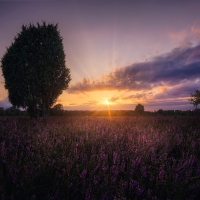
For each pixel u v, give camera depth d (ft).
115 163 11.62
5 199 7.52
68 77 57.00
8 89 55.26
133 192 8.18
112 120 40.14
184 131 24.57
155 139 17.15
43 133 19.57
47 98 54.75
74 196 8.16
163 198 8.21
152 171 10.46
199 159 12.48
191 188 8.28
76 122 32.04
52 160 11.48
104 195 7.57
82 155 12.36
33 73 51.67
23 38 54.24
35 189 8.26
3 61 54.60
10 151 13.55
